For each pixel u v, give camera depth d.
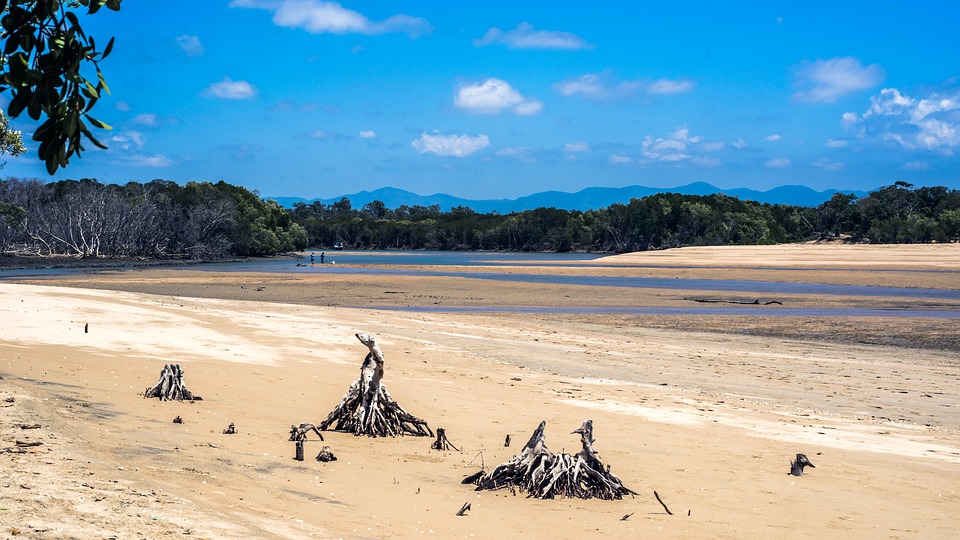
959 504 10.88
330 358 22.78
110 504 7.16
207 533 6.76
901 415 18.83
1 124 16.39
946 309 47.84
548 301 53.22
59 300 32.34
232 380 17.12
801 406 19.47
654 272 87.50
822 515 9.98
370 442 12.58
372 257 158.88
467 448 12.62
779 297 56.50
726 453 13.38
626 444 13.62
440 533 8.16
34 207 139.38
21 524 6.18
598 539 8.48
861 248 121.06
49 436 9.61
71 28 4.55
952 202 198.50
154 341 23.06
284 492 9.05
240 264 115.81
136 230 131.00
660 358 27.64
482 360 25.05
